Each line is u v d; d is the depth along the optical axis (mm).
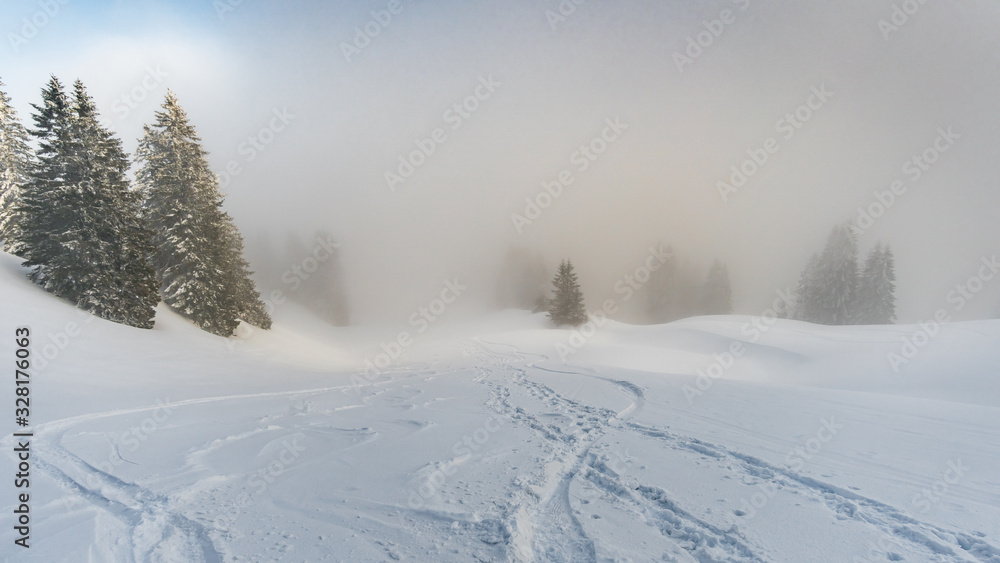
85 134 16969
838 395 9609
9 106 22297
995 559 2918
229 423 7395
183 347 16828
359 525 3445
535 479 4535
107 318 16547
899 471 4668
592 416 7832
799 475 4543
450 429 6922
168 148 22406
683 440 6020
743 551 3006
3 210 21656
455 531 3338
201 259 22750
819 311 43656
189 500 3979
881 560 2926
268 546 3098
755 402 8758
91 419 7508
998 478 4465
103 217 17125
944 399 12805
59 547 3057
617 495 4109
